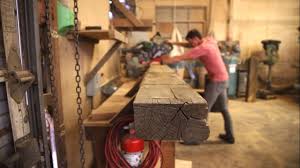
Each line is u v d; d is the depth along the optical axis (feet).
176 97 2.75
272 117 13.14
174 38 16.15
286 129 11.20
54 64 3.86
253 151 8.80
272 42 17.63
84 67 5.94
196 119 2.44
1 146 2.68
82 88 5.72
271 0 19.12
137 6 10.13
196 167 7.59
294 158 8.21
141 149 4.04
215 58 8.54
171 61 9.39
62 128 4.17
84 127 4.70
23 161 2.77
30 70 3.05
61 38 4.32
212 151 8.80
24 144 2.90
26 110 3.05
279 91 19.67
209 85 8.90
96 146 4.79
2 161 2.57
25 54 3.01
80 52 5.57
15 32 2.86
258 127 11.47
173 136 2.49
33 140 3.05
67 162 4.55
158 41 13.28
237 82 18.42
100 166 4.83
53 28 3.84
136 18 8.26
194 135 2.47
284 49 19.89
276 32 19.66
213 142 9.64
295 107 15.48
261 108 15.17
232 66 17.56
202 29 18.79
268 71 19.34
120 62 12.73
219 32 19.43
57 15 4.05
